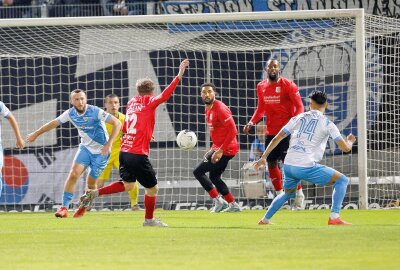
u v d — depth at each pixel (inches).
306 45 1846.7
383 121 1822.1
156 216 1448.1
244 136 1900.8
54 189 1856.5
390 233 971.9
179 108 1920.5
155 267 659.4
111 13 2164.1
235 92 1929.1
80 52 1923.0
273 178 1563.7
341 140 1081.4
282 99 1512.1
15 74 1909.4
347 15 1651.1
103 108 1924.2
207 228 1095.0
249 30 1915.6
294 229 1053.8
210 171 1563.7
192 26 1926.7
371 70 1856.5
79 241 905.5
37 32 1940.2
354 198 1790.1
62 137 1876.2
